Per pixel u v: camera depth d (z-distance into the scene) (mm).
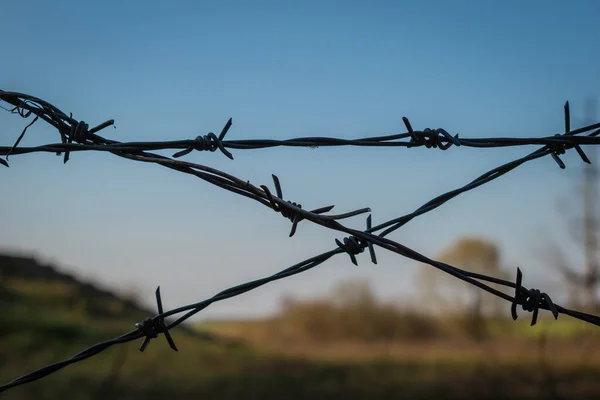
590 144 1432
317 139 1411
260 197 1316
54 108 1304
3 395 11102
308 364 17578
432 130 1429
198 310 1301
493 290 1335
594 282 6547
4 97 1271
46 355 15062
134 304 22828
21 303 19953
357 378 14781
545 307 1333
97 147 1308
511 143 1428
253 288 1310
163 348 17844
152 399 11625
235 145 1370
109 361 15219
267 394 12914
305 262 1323
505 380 12453
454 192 1365
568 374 11953
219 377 14586
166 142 1342
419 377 14422
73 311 20141
